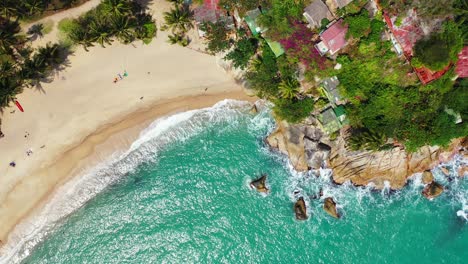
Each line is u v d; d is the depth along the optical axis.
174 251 47.22
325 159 45.69
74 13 44.97
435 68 38.34
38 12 44.22
